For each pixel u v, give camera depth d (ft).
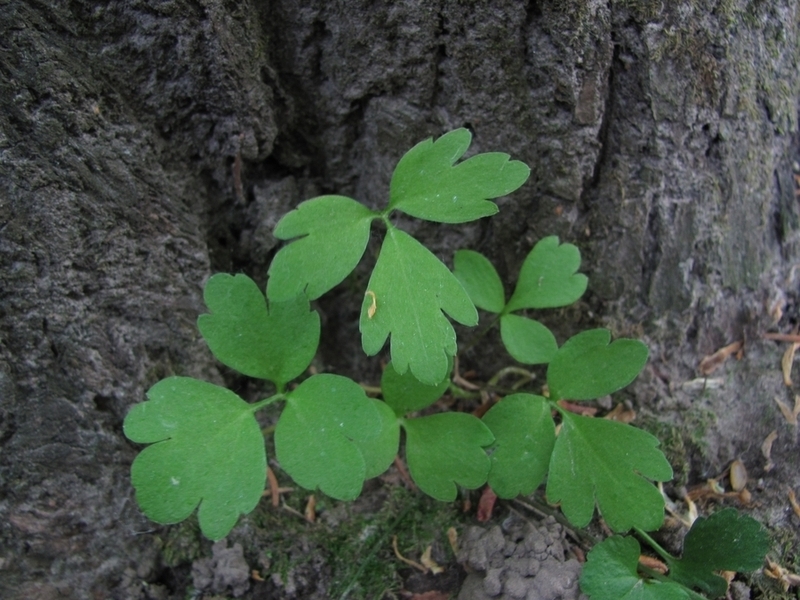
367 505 0.53
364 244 0.46
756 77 0.52
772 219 0.58
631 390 0.56
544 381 0.58
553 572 0.45
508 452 0.47
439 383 0.45
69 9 0.43
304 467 0.43
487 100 0.51
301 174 0.57
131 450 0.50
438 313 0.43
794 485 0.53
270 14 0.49
